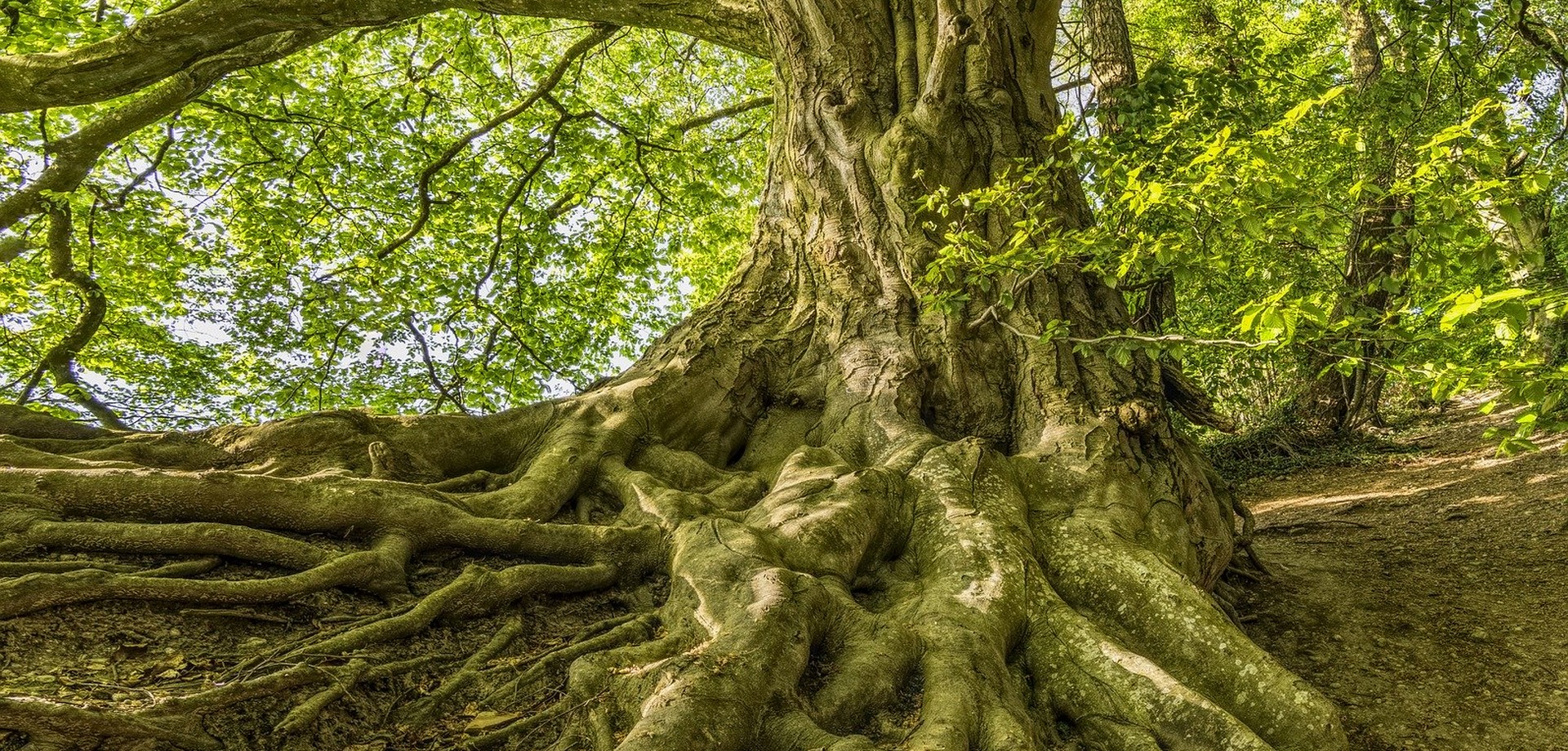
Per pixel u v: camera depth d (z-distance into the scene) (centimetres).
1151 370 604
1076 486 489
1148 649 381
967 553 407
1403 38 754
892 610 385
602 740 262
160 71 698
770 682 285
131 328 1233
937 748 264
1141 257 430
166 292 1237
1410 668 482
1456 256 353
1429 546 712
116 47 670
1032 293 607
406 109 1353
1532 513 755
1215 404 1260
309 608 319
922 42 680
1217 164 389
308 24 716
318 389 1280
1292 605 592
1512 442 280
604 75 1560
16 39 930
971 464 482
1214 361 945
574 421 518
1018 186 519
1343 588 621
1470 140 351
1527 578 601
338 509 364
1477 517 781
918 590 396
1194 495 522
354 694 274
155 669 266
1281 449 1270
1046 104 695
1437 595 590
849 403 569
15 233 1121
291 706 260
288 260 1330
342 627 312
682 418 559
